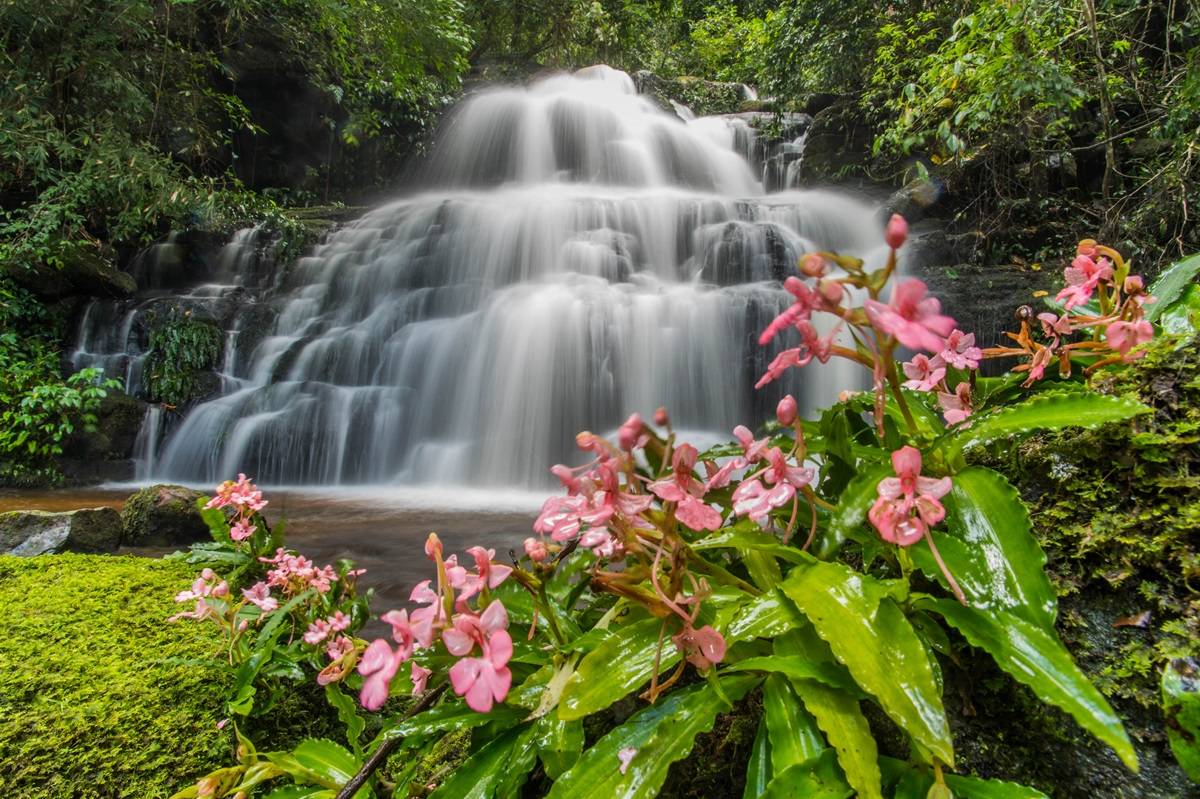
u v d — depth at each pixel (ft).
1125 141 27.58
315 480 29.04
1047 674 2.50
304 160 47.14
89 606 7.25
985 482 3.18
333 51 39.19
